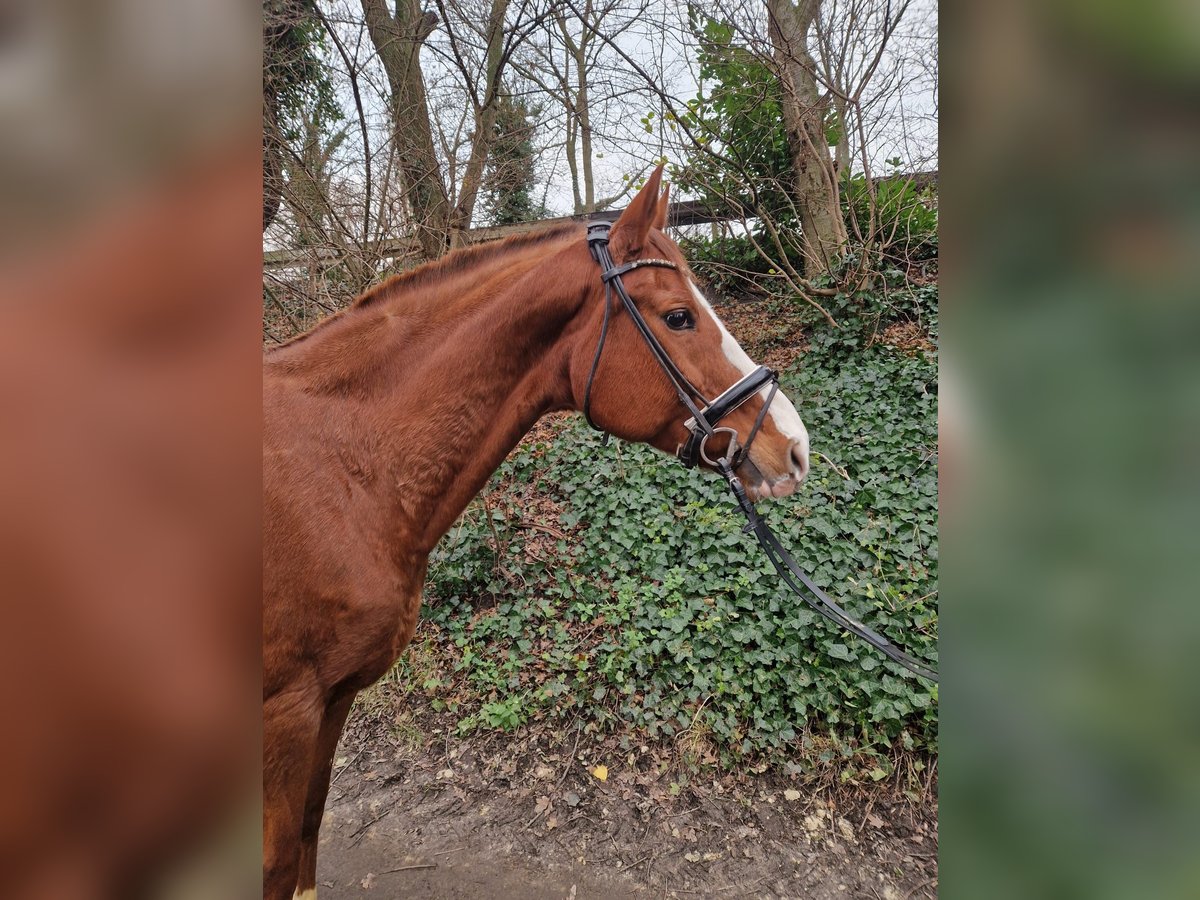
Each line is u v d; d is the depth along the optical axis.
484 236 5.29
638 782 2.54
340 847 2.33
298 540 1.27
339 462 1.38
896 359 4.76
